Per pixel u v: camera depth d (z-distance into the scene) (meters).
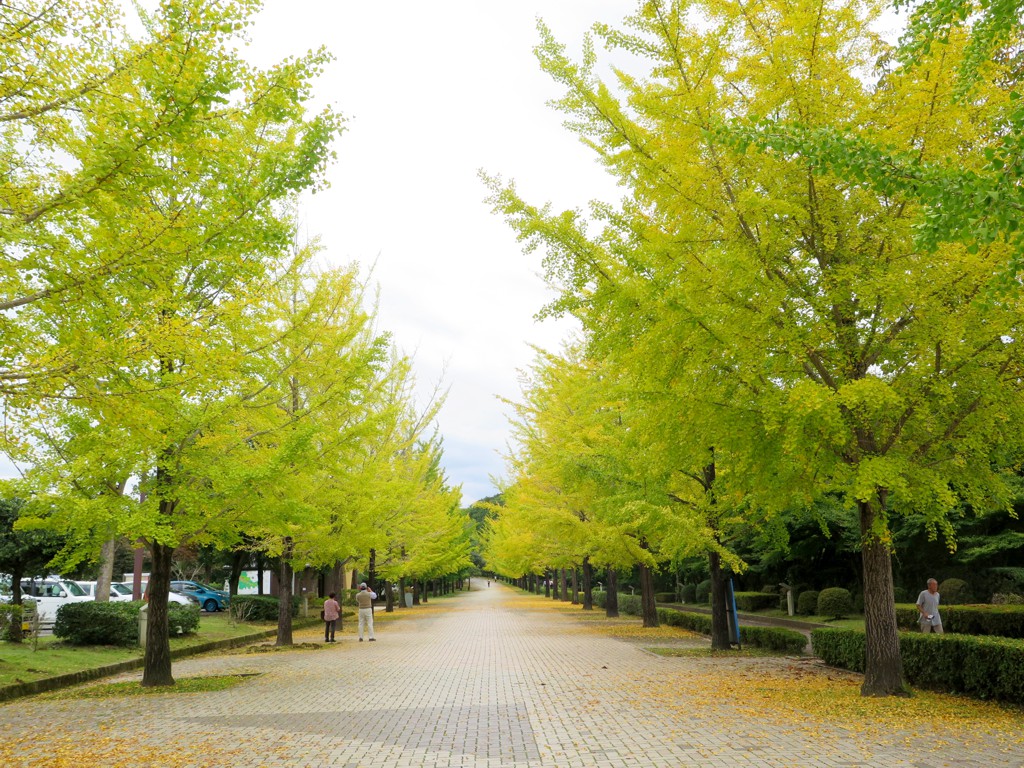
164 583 12.07
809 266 9.16
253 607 26.52
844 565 29.83
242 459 12.34
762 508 12.99
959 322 7.76
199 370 8.45
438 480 36.03
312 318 16.03
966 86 6.12
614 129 9.27
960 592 21.58
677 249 9.05
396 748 7.02
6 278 5.87
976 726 7.34
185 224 6.15
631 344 9.00
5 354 5.82
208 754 6.85
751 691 9.84
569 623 26.34
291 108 6.83
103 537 11.19
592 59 9.16
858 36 9.23
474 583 133.25
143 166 5.55
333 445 14.12
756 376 8.56
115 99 5.67
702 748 6.63
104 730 8.10
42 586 25.91
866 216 8.91
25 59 5.63
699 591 39.91
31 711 9.50
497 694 10.27
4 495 9.93
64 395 5.92
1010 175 4.87
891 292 7.75
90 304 6.04
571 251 9.03
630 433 11.86
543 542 29.62
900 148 7.89
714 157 8.87
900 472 7.95
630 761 6.28
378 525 24.61
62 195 5.55
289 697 10.30
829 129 5.47
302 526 17.31
